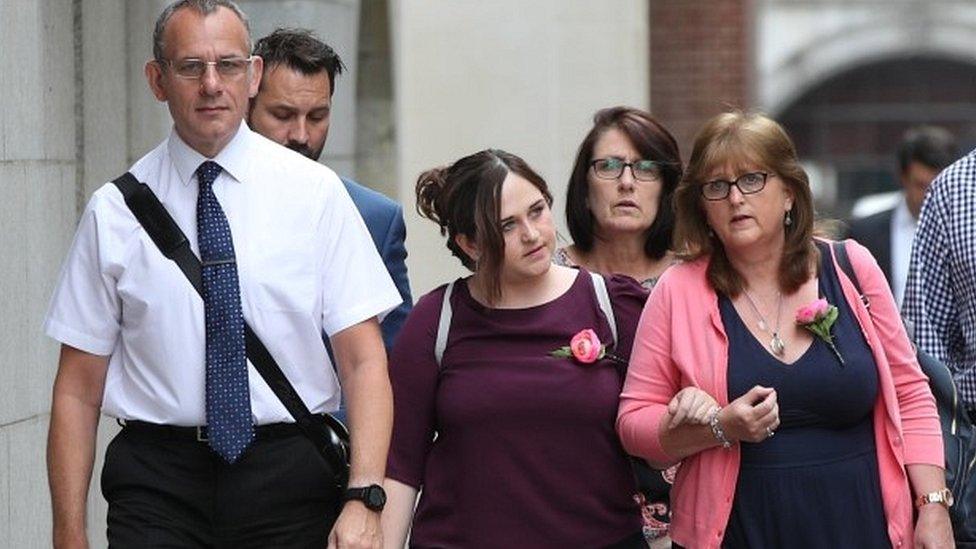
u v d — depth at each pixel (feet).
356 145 116.47
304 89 62.54
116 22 76.43
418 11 122.62
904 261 105.50
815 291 54.70
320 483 52.75
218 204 52.39
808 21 355.97
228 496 52.21
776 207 54.03
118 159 76.84
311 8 92.07
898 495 53.98
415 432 55.36
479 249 54.65
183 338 51.90
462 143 122.62
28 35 67.46
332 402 53.42
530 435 54.19
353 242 53.16
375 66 116.06
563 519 54.24
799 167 54.24
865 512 53.72
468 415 54.24
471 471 54.34
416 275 120.88
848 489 53.67
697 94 206.59
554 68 123.44
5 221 64.75
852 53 354.54
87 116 73.36
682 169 67.26
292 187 52.85
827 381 53.42
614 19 123.65
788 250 54.44
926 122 357.61
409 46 122.31
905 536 53.98
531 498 54.13
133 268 52.08
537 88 123.24
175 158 52.75
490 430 54.24
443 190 55.26
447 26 122.62
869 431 54.39
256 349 52.08
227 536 52.47
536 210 54.60
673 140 67.21
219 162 52.49
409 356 55.36
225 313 51.75
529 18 123.13
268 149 53.21
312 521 53.01
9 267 65.00
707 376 53.88
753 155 53.67
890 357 54.90
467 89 122.62
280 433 52.42
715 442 52.65
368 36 115.96
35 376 67.56
